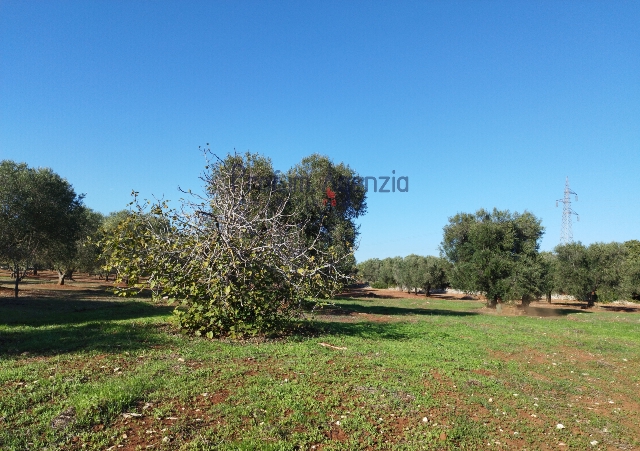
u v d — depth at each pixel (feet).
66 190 78.95
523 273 77.00
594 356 35.06
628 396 24.72
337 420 16.78
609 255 96.32
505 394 22.03
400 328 42.55
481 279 80.59
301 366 22.99
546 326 53.11
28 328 34.06
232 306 31.01
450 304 99.76
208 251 30.78
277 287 33.47
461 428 17.26
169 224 32.68
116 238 30.96
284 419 16.21
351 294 128.67
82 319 42.16
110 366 21.17
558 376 27.68
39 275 174.19
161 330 32.04
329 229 64.18
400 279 146.30
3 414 15.21
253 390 18.75
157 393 17.66
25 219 69.87
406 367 24.86
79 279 160.35
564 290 102.37
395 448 15.10
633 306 106.22
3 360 21.99
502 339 39.14
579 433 18.53
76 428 14.55
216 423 15.61
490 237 80.69
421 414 18.19
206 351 25.55
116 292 31.27
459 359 28.73
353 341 32.27
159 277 30.81
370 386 20.71
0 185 67.56
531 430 18.15
